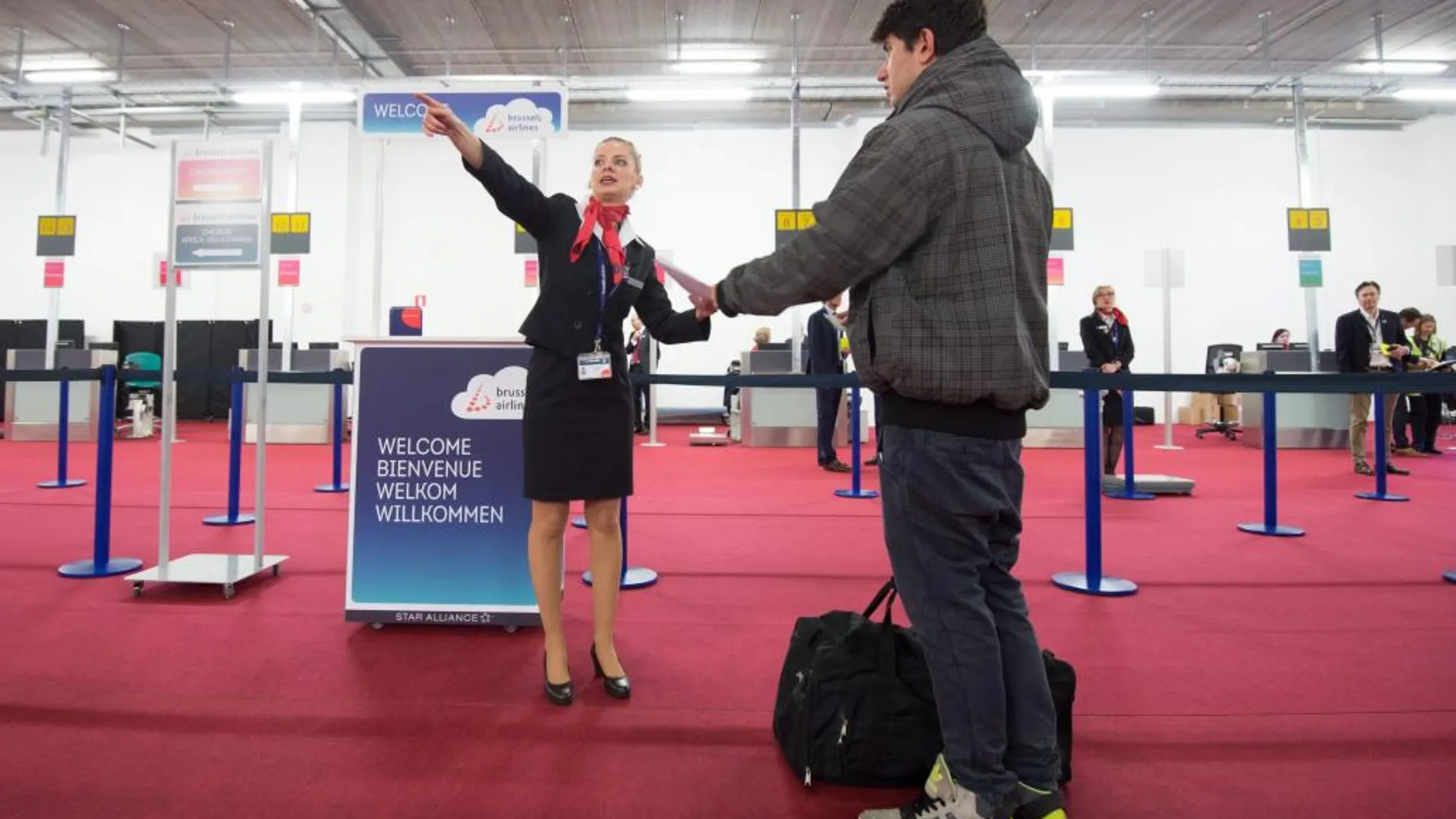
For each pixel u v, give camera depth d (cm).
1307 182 768
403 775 135
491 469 220
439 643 205
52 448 689
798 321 785
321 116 1063
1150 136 1126
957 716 109
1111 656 197
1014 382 101
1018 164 112
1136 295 1128
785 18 814
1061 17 809
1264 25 827
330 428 768
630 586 261
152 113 1041
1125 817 123
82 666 185
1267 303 1129
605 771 137
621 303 169
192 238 260
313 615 228
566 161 1130
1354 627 221
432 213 1107
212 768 137
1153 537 348
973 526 107
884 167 100
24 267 1083
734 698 170
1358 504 438
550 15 808
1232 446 813
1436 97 837
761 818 123
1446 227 1112
